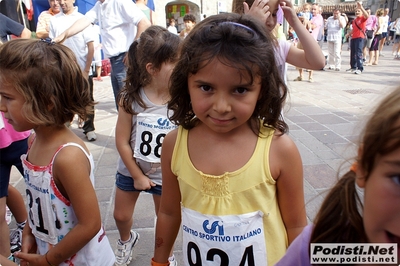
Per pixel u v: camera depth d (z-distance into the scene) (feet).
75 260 4.50
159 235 4.37
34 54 4.09
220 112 3.22
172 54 5.77
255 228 3.58
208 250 3.65
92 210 4.24
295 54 7.29
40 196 4.33
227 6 60.18
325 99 21.68
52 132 4.42
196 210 3.70
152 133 6.09
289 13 6.98
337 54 34.78
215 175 3.61
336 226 2.64
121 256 7.06
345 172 2.73
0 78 4.14
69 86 4.38
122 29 14.58
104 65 37.45
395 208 1.88
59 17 16.02
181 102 3.83
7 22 13.17
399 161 1.85
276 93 3.51
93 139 15.11
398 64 39.04
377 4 104.83
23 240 4.92
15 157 6.80
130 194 6.67
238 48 3.09
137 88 6.15
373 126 2.01
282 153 3.61
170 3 60.34
